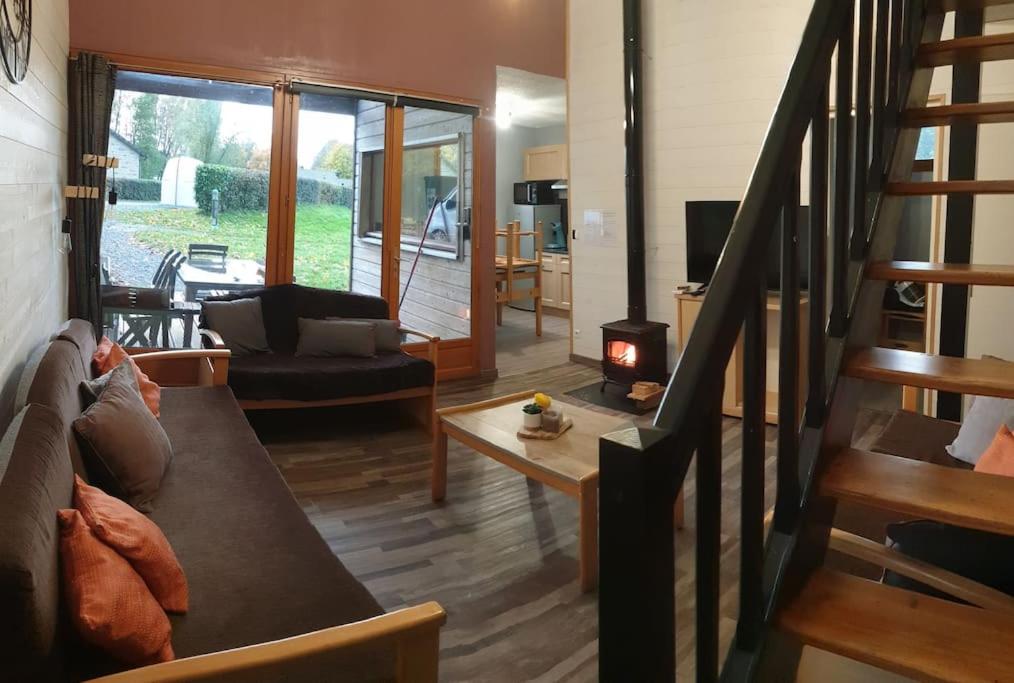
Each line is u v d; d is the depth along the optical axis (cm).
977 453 264
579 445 309
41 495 142
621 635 89
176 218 477
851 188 186
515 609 253
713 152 543
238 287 501
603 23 610
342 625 156
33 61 282
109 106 428
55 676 124
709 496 102
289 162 507
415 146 566
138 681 122
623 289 622
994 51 215
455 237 597
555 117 940
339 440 441
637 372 543
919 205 513
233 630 167
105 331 462
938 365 154
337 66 520
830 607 127
